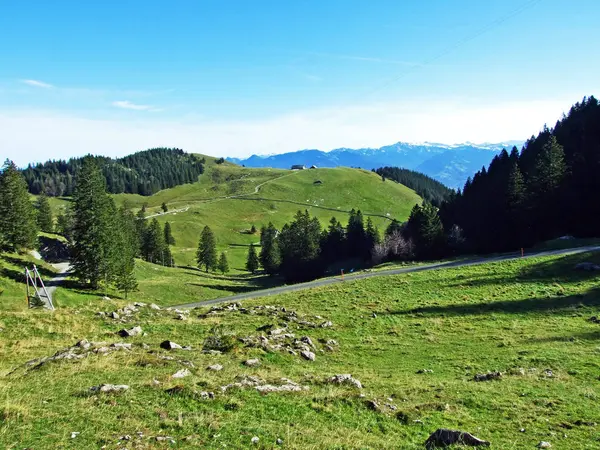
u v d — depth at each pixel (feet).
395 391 60.23
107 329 93.61
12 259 236.43
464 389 61.00
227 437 37.14
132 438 34.86
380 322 117.80
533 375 67.51
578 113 410.52
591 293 127.44
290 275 394.73
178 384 49.08
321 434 40.32
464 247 310.86
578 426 45.09
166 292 284.82
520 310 121.70
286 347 83.25
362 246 433.48
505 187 325.62
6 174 248.52
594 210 253.65
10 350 75.87
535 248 228.22
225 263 480.64
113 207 277.03
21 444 32.89
